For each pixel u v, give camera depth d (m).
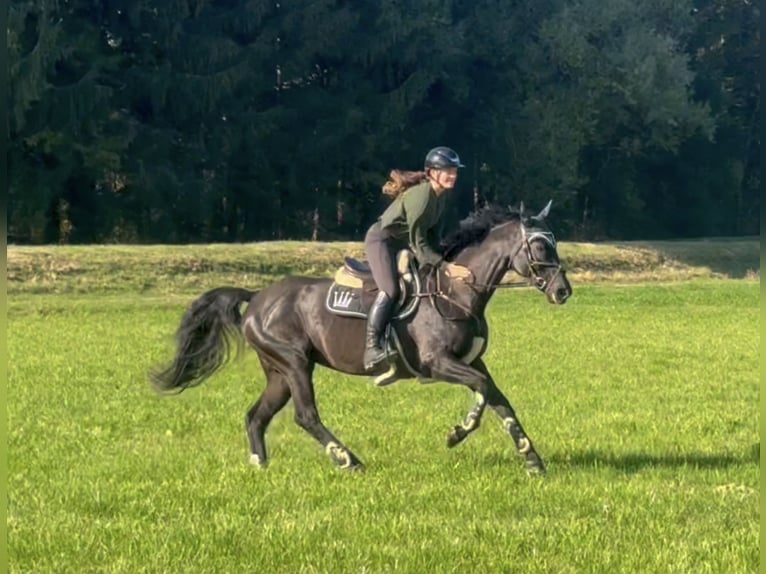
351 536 8.87
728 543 8.67
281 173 58.53
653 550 8.50
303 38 55.88
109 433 13.61
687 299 37.12
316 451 12.46
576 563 8.23
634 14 60.69
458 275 11.09
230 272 38.31
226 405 15.90
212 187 54.62
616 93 60.34
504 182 61.75
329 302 11.51
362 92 58.16
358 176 58.97
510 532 8.91
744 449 12.55
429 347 11.05
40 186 50.72
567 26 59.16
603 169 65.19
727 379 18.95
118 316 30.61
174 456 12.08
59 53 48.81
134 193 53.44
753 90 69.06
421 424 14.14
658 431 13.65
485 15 60.22
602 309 33.50
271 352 11.69
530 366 20.47
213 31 55.03
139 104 54.81
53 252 36.66
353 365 11.46
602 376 19.16
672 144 61.59
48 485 10.67
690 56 64.81
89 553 8.46
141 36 54.28
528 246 11.00
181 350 12.00
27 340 24.75
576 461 11.81
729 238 60.62
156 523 9.27
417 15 57.59
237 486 10.56
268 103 58.47
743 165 68.38
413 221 11.09
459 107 62.03
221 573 8.05
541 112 60.09
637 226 67.12
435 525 9.16
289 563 8.24
